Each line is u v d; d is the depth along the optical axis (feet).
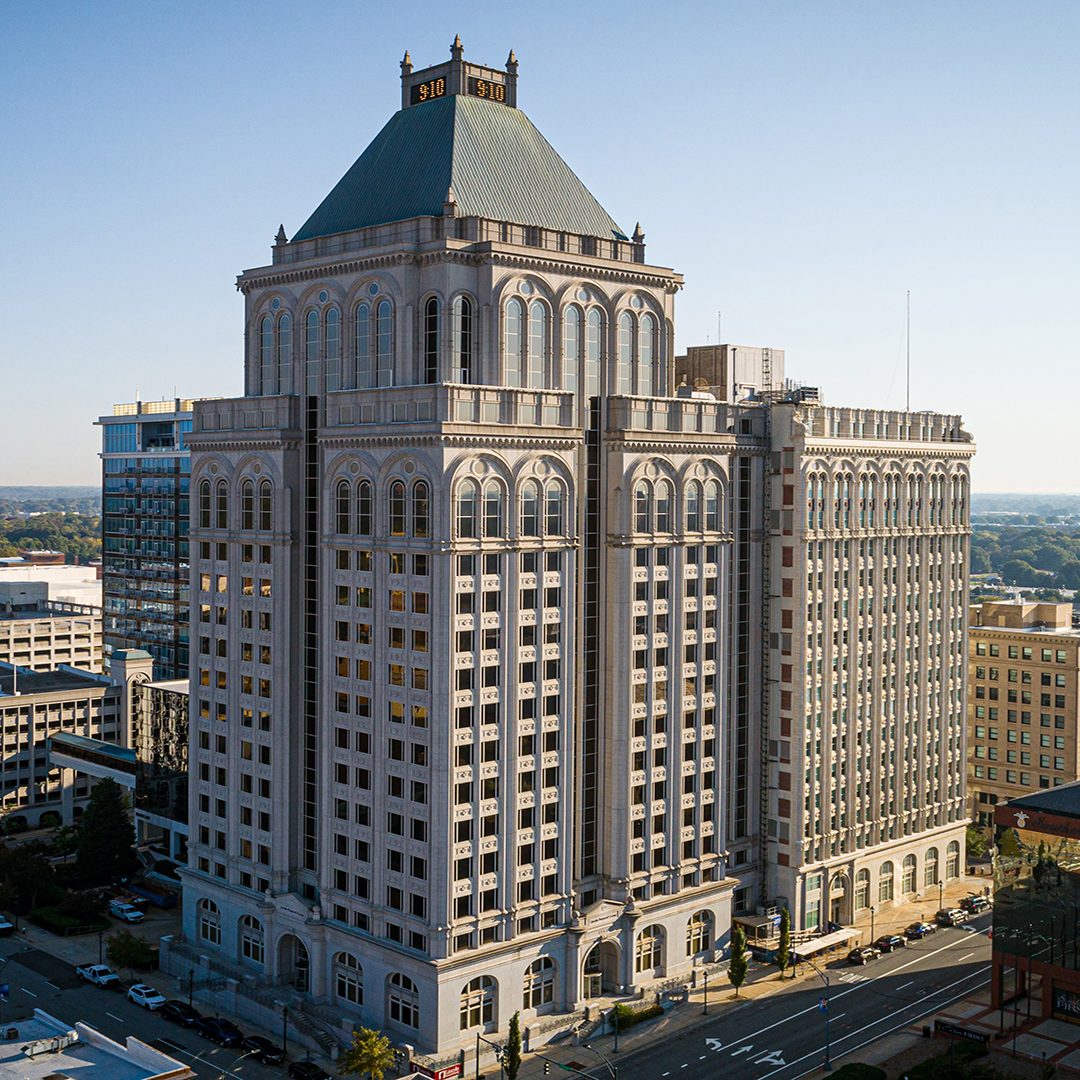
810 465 430.20
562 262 371.76
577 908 366.84
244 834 391.86
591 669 375.66
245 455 388.37
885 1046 345.10
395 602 340.59
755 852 436.35
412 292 356.79
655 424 383.86
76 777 593.83
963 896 490.90
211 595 403.75
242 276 405.39
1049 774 569.64
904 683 483.51
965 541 519.19
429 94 403.95
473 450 333.62
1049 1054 331.77
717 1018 365.81
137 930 440.04
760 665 435.94
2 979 391.45
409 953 332.19
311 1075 320.91
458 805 331.77
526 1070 327.67
